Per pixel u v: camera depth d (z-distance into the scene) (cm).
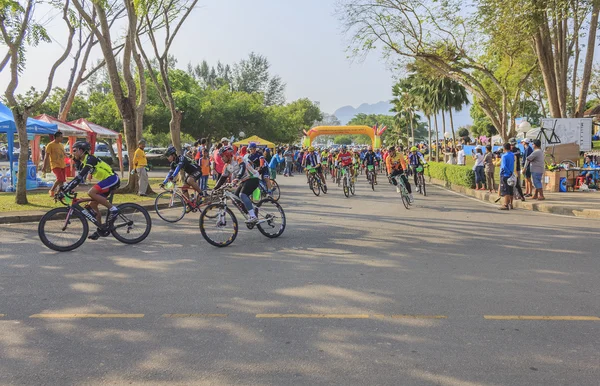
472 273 648
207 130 4681
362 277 629
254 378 351
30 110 1312
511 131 2914
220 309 505
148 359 385
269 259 739
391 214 1269
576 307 506
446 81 4688
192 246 844
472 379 349
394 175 1420
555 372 360
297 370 363
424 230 1004
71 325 461
